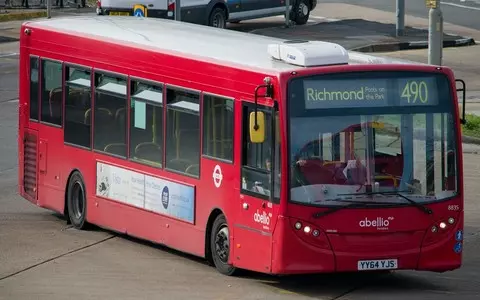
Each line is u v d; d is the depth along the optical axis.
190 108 37.06
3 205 48.56
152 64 38.88
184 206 37.56
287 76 32.88
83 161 42.91
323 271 33.00
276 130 33.09
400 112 33.59
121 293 33.66
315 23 104.62
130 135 40.19
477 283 35.22
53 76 44.53
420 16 110.12
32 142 46.03
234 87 34.88
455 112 34.12
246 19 96.69
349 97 33.28
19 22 105.44
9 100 72.31
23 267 37.34
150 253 39.44
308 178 32.91
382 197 33.22
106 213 41.78
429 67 33.94
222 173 35.59
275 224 33.12
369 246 33.16
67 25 44.81
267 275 36.19
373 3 120.06
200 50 37.53
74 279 35.59
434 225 33.72
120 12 87.62
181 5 89.25
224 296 33.22
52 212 47.38
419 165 33.72
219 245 36.16
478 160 57.09
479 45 93.56
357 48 88.94
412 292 33.88
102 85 41.62
